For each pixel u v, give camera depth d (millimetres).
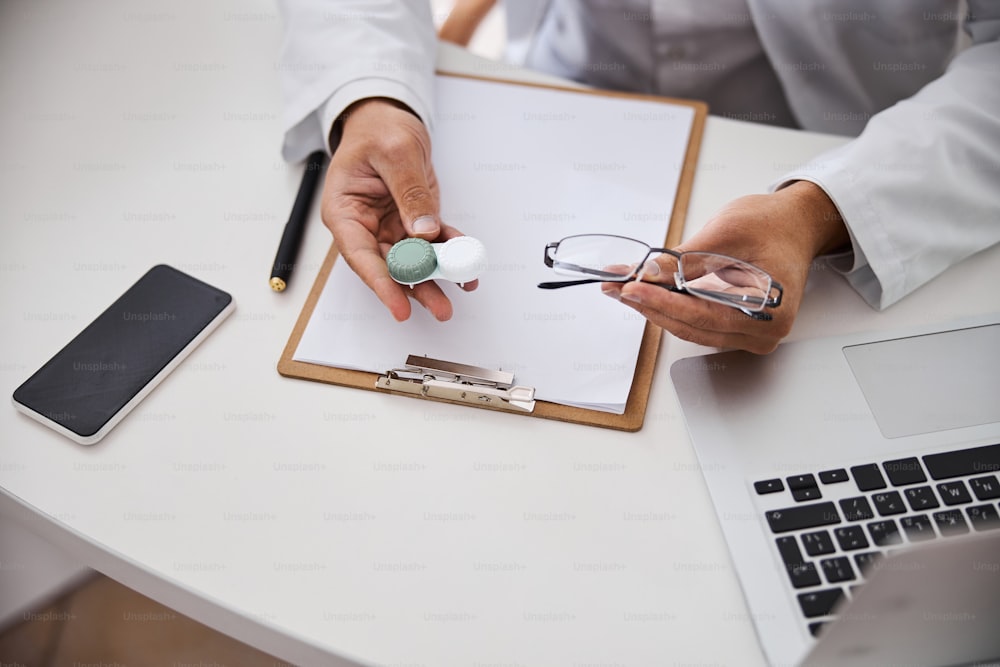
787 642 613
